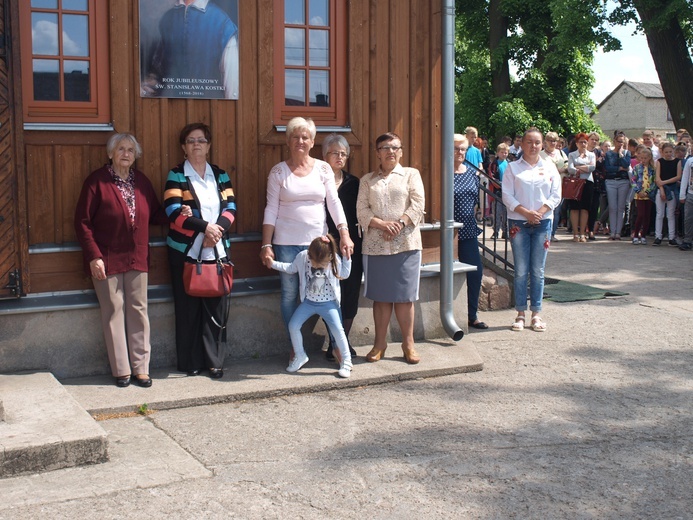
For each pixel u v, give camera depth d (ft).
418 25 25.04
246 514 14.06
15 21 19.33
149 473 15.60
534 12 92.68
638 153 49.93
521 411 19.61
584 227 51.44
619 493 15.15
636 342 26.27
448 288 24.88
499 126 91.81
